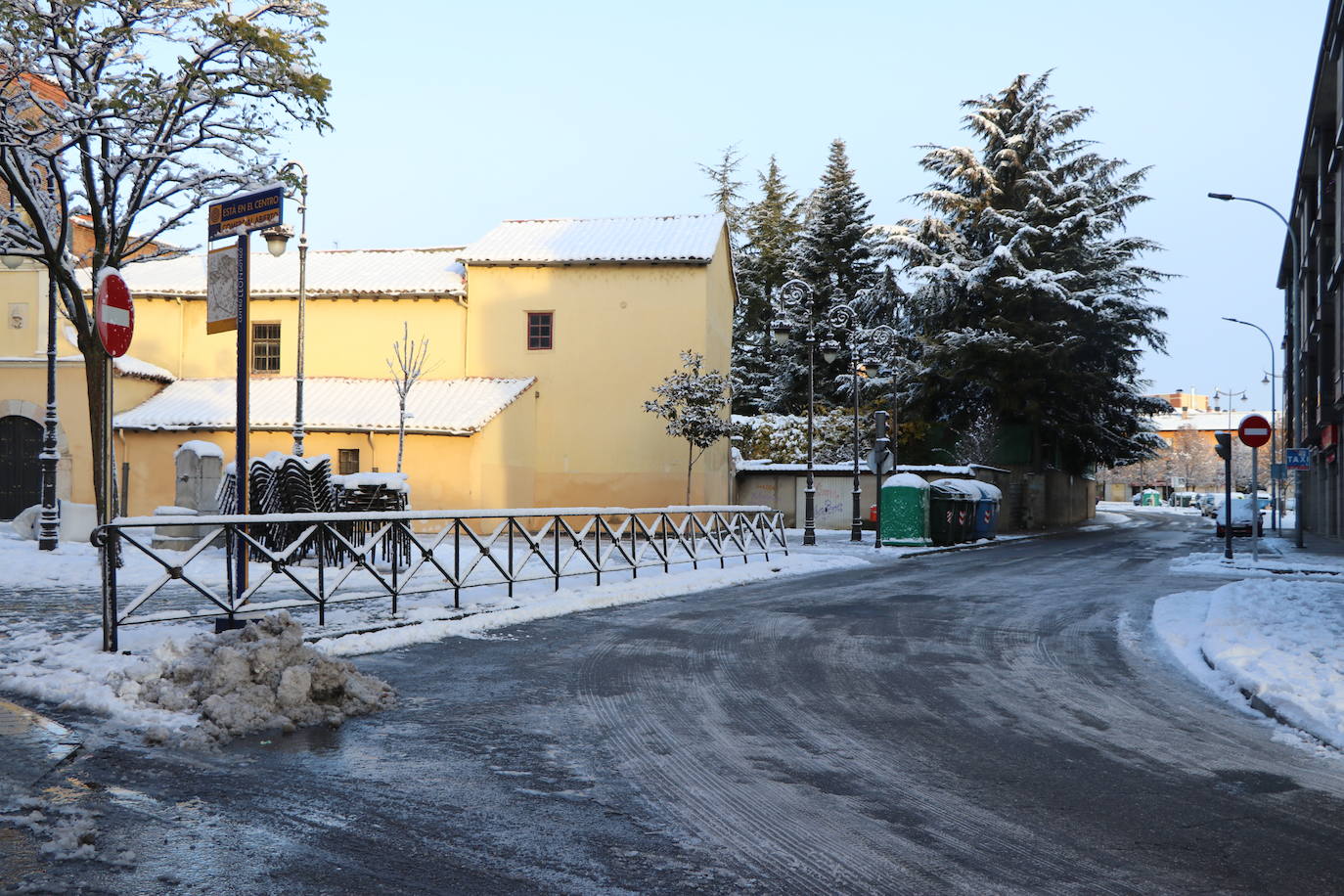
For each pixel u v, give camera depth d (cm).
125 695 680
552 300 3341
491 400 3109
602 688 806
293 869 423
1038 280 4056
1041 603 1469
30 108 1410
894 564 2212
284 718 661
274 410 3027
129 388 3088
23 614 1072
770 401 5322
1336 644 961
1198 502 9481
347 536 1320
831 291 4853
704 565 1952
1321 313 3944
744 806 515
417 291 3309
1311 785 568
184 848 444
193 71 1273
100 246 1405
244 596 973
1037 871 434
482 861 436
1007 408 4275
